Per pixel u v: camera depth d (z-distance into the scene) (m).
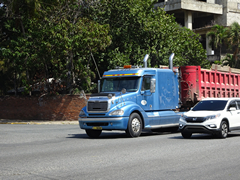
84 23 29.55
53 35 27.53
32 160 9.47
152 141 13.94
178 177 7.37
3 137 16.16
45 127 23.44
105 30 28.80
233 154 10.47
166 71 17.86
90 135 16.27
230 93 23.16
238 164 8.85
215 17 65.19
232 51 61.91
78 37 27.53
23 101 31.92
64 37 27.25
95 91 33.66
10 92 44.31
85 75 30.14
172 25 35.09
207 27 60.22
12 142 14.16
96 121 15.20
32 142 14.12
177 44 35.28
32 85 30.95
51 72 33.06
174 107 18.19
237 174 7.69
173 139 14.80
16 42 30.09
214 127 14.68
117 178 7.25
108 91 16.52
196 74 19.47
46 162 9.12
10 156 10.28
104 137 16.22
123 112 15.10
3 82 41.44
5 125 26.03
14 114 32.28
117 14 32.38
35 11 30.66
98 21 32.53
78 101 30.39
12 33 34.53
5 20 33.88
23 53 29.23
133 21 32.09
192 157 9.91
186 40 37.69
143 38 32.81
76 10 30.42
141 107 16.16
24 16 31.52
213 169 8.21
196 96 19.48
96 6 31.42
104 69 33.50
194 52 38.16
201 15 67.06
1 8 33.47
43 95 31.06
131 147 12.02
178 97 18.62
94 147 12.14
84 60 32.22
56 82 31.30
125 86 16.28
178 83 18.89
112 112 15.02
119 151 11.05
